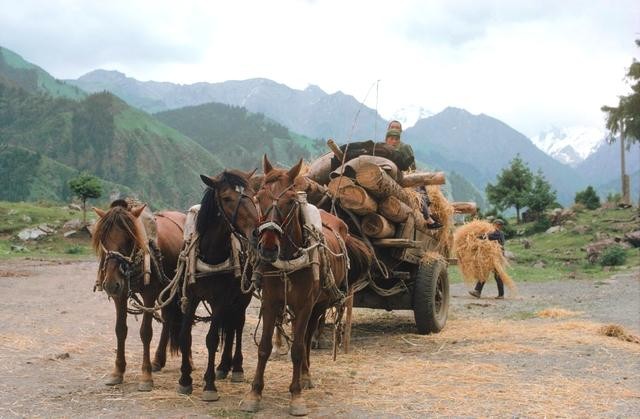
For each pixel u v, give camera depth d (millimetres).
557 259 31078
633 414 6410
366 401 6816
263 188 6602
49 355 8734
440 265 11445
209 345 6828
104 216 6965
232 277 7055
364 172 9648
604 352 9555
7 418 6055
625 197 49500
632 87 48062
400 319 13391
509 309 15188
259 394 6488
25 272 21859
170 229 8109
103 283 6789
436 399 6926
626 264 28484
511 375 8078
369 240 10203
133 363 8516
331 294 7262
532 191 48531
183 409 6422
